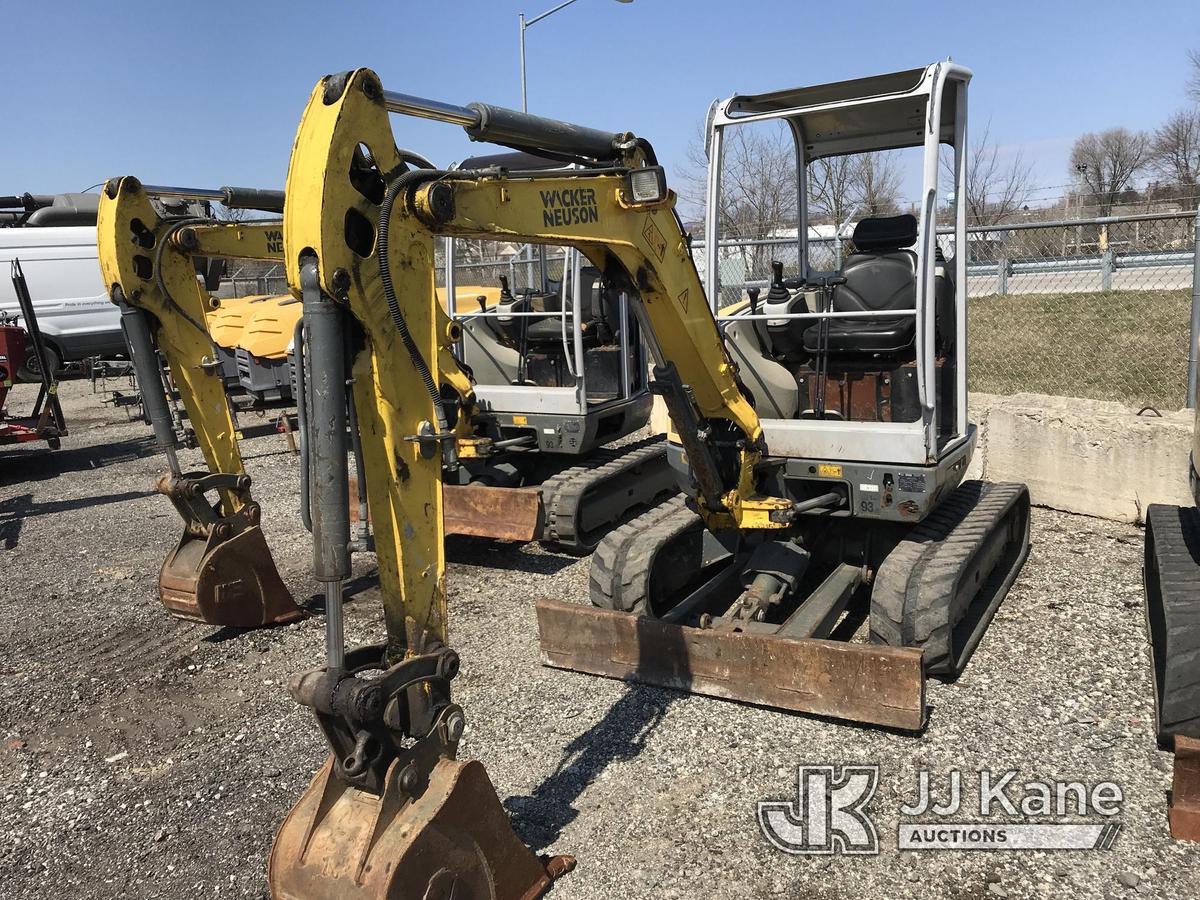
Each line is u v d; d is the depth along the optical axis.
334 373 2.44
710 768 3.66
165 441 5.01
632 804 3.45
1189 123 40.62
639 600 4.55
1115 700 4.04
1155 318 11.90
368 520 2.79
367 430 2.62
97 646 5.34
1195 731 3.20
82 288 15.11
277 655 5.08
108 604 6.05
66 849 3.43
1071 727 3.84
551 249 7.46
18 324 14.30
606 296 7.07
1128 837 3.14
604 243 3.46
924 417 4.21
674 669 4.20
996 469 7.14
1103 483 6.62
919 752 3.70
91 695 4.70
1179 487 6.27
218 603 5.19
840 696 3.81
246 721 4.34
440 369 4.48
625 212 3.57
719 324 4.60
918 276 4.09
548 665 4.57
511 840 2.85
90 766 4.02
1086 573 5.60
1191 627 3.28
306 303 2.44
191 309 5.08
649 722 4.02
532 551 6.70
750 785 3.53
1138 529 6.41
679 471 4.88
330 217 2.38
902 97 4.03
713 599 4.79
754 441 4.37
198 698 4.61
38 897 3.18
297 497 8.68
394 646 2.79
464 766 2.68
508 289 7.62
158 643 5.34
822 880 3.00
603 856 3.16
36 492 9.79
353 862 2.50
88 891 3.19
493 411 6.86
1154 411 6.72
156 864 3.31
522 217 3.07
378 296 2.54
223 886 3.17
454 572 6.30
